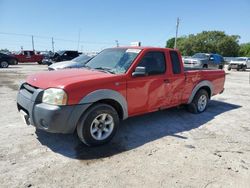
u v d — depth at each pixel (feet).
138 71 13.94
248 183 10.30
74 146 13.15
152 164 11.52
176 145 13.84
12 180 9.76
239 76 63.67
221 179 10.51
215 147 13.82
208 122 18.58
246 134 16.25
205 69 22.03
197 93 20.25
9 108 20.45
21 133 14.65
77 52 83.56
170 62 16.89
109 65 15.33
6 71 58.29
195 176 10.64
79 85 11.91
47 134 14.62
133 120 18.24
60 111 11.38
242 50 257.14
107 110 13.10
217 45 246.06
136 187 9.66
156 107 16.30
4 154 11.89
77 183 9.75
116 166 11.21
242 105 25.59
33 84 12.73
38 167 10.84
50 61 81.97
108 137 13.51
